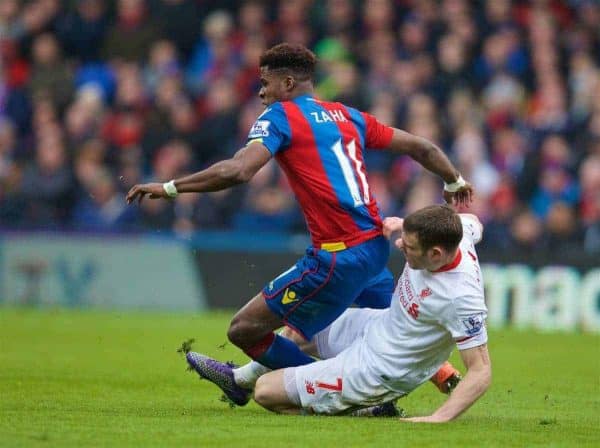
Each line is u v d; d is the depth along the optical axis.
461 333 17.38
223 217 45.75
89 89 51.69
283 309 18.89
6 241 45.84
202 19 56.25
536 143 48.09
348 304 19.11
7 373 24.58
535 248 44.06
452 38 52.44
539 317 42.34
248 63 52.31
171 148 47.94
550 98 50.47
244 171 18.23
